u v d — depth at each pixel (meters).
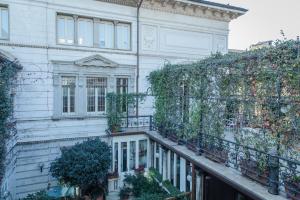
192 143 9.17
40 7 11.09
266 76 5.54
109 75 12.95
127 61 13.38
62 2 11.61
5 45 10.47
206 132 8.27
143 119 13.68
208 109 8.16
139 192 10.75
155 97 12.74
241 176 6.42
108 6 12.75
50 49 11.39
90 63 12.30
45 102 11.39
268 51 5.38
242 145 6.48
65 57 11.76
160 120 11.92
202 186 8.12
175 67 10.61
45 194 10.17
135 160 12.43
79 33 12.31
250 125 6.25
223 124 7.48
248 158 6.38
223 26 15.85
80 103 12.27
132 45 13.44
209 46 15.48
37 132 11.23
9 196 9.32
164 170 10.97
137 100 12.98
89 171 9.43
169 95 11.08
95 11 12.45
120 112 12.58
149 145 12.46
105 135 12.62
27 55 10.91
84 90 12.38
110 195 11.28
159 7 13.90
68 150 10.03
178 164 10.05
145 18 13.65
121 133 12.06
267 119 5.66
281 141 5.32
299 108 4.88
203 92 8.35
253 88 6.09
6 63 8.14
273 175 5.32
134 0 13.21
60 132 11.77
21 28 10.73
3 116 7.23
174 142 10.41
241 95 6.54
